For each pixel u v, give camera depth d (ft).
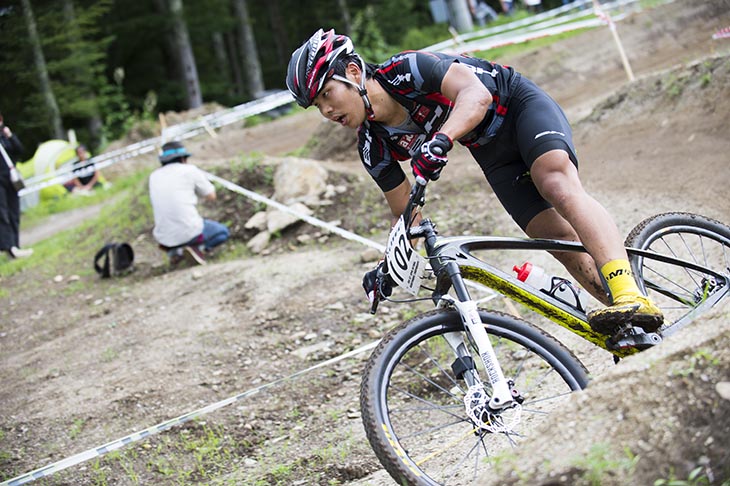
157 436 13.42
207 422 13.61
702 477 6.48
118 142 60.23
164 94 90.53
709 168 17.57
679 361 7.18
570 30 42.50
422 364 14.12
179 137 49.19
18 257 30.30
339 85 8.79
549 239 9.87
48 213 44.55
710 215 15.46
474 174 23.75
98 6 79.00
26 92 74.90
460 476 9.30
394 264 8.50
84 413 14.69
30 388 16.51
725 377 6.93
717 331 7.34
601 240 8.48
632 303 8.13
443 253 8.57
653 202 17.25
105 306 21.47
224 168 27.73
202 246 23.63
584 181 20.42
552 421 7.23
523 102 9.27
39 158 49.47
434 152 8.05
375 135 9.41
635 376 7.21
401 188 9.78
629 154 20.70
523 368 12.62
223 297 19.69
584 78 35.58
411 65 8.82
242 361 15.96
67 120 81.10
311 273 19.83
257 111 45.68
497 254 18.15
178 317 19.04
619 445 6.76
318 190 24.61
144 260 25.22
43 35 72.28
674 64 31.35
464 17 56.59
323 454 11.71
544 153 8.89
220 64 101.04
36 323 21.50
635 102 22.79
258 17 112.16
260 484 11.19
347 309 17.38
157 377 15.71
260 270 20.88
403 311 16.76
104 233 29.12
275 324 17.35
